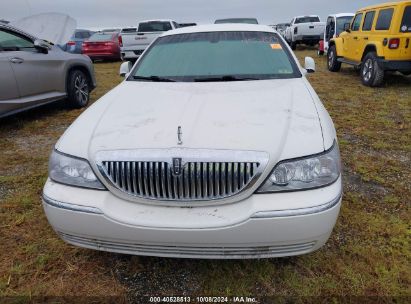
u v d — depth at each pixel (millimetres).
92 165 2025
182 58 3375
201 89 2859
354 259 2371
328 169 1982
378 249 2457
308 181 1934
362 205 3018
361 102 6730
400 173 3652
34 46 5512
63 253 2496
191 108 2432
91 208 1973
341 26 14148
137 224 1909
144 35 14102
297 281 2201
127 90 2984
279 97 2615
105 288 2201
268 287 2170
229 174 1883
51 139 4902
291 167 1929
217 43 3482
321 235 1946
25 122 5672
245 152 1903
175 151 1913
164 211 1928
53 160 2168
